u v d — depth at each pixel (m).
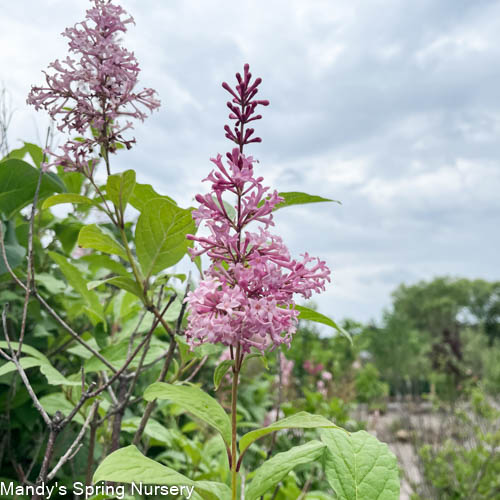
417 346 20.61
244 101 1.58
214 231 1.51
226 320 1.36
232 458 1.54
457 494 5.91
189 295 1.44
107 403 2.63
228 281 1.50
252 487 1.54
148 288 2.16
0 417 2.90
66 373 3.32
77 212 3.72
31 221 1.95
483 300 50.22
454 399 8.63
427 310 46.75
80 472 2.80
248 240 1.49
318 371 8.09
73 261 3.74
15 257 2.56
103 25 2.01
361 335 12.81
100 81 1.99
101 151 2.04
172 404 3.53
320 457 1.62
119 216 2.10
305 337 9.92
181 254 2.09
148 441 2.99
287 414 5.61
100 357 2.09
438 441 6.91
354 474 1.56
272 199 1.50
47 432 2.87
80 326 3.68
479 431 6.21
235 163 1.50
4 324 1.80
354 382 7.96
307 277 1.53
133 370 3.04
